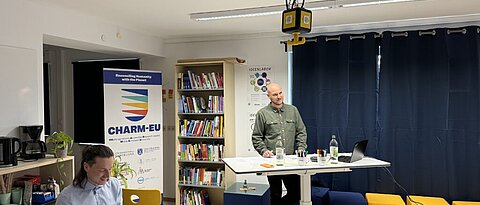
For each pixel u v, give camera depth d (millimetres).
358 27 4703
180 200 5246
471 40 4242
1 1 3076
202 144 5168
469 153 4277
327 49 4742
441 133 4359
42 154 3107
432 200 4020
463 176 4312
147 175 4980
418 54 4418
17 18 3223
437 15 4148
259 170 3121
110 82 4613
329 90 4730
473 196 4266
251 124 5234
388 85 4512
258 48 5184
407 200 4148
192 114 5289
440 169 4375
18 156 3037
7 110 3102
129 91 4801
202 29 4871
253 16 4086
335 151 3504
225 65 4938
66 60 5977
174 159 5605
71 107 5973
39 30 3449
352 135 4652
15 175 3219
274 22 4449
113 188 2465
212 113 5059
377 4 3607
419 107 4445
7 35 3125
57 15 3666
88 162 2230
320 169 3229
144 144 4953
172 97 5609
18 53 3225
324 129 4746
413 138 4449
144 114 4961
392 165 4504
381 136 4547
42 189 3105
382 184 4531
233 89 5270
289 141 4266
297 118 4348
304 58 4848
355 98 4648
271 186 4605
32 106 3342
